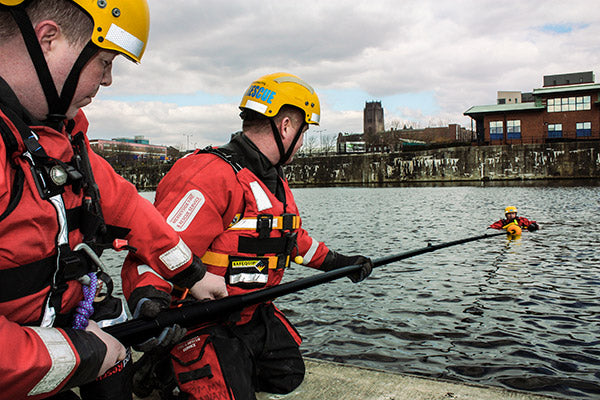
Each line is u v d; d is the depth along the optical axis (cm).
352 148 9656
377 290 847
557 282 879
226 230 242
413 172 7088
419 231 1766
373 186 6838
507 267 1025
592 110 6216
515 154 6266
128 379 194
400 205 3081
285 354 265
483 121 6950
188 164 236
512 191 4181
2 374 109
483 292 821
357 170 7575
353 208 2955
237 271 245
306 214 2625
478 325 649
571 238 1430
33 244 126
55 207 129
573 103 6284
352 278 312
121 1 138
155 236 180
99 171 165
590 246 1270
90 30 133
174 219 224
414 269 1020
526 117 6500
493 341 586
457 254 1198
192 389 227
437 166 6844
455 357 539
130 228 175
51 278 133
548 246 1290
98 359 130
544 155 6122
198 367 226
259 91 258
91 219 146
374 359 539
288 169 8069
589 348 554
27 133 124
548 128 6419
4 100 124
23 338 115
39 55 126
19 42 124
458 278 930
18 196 121
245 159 252
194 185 228
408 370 506
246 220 243
